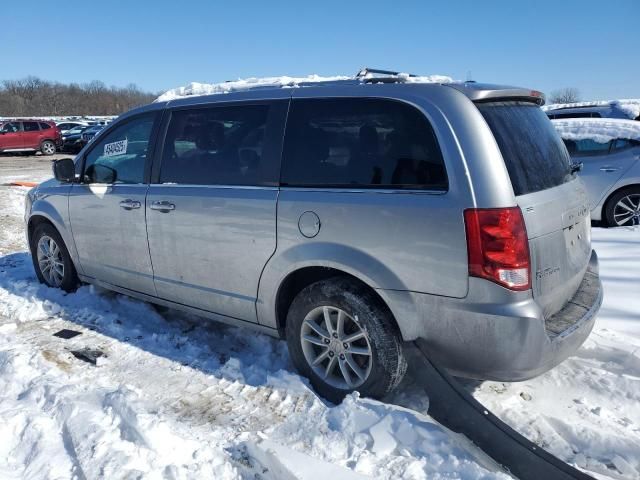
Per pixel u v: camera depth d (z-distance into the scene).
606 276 5.04
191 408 3.10
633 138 7.39
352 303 2.92
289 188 3.14
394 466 2.43
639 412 3.00
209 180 3.53
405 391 3.17
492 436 2.46
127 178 4.09
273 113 3.29
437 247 2.63
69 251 4.70
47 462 2.53
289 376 3.28
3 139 22.86
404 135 2.81
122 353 3.80
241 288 3.41
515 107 3.01
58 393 3.08
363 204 2.84
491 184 2.56
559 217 2.83
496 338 2.56
